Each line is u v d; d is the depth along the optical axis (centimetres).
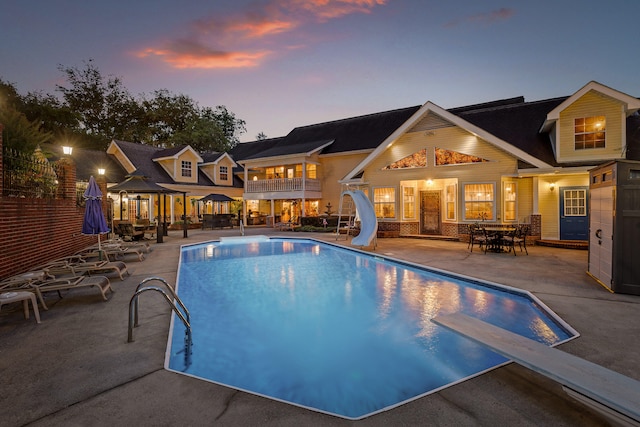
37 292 561
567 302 601
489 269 913
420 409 289
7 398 305
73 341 439
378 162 1819
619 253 654
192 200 2691
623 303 590
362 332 568
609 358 376
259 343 527
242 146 3509
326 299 758
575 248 1285
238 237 1767
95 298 648
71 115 3120
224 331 575
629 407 249
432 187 1738
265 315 657
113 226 1656
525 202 1473
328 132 2772
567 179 1400
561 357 341
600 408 269
